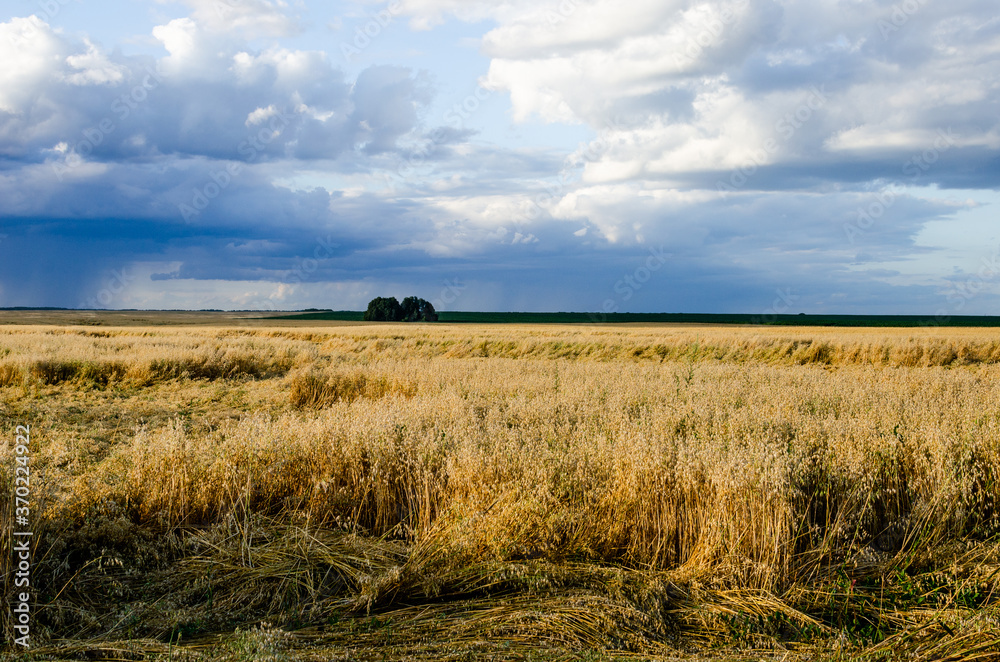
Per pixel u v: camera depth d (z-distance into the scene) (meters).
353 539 5.07
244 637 3.40
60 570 4.28
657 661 3.31
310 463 6.16
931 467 5.64
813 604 4.18
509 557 4.66
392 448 6.02
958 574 4.52
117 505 5.17
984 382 13.74
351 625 3.79
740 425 7.16
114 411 12.16
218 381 17.56
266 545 5.00
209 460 6.00
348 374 15.57
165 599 4.11
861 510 5.12
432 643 3.48
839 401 9.89
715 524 4.66
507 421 8.64
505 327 65.25
